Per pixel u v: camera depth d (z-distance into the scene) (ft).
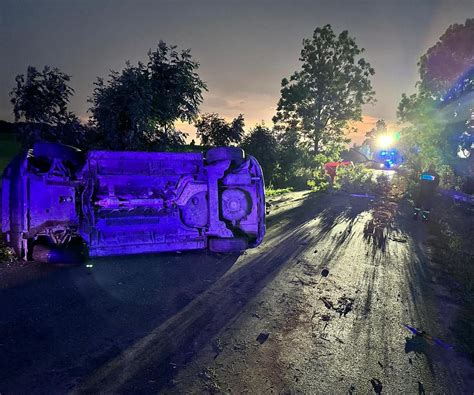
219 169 17.87
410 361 9.49
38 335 9.69
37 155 15.44
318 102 102.32
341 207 37.19
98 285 13.46
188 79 38.47
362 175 62.18
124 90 34.24
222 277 15.08
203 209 17.71
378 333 10.91
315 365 9.06
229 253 18.51
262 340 10.12
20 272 14.28
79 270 14.90
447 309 12.91
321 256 18.89
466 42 51.62
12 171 14.66
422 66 58.39
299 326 11.10
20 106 32.24
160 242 16.75
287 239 22.34
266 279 15.08
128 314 11.26
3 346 9.04
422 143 60.23
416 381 8.66
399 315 12.24
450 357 9.80
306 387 8.18
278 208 35.65
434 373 9.02
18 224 14.40
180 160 17.99
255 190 18.94
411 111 59.11
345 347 10.02
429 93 58.39
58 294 12.42
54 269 14.79
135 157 16.97
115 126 34.60
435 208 36.99
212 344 9.75
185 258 17.24
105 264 15.79
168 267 15.90
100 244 15.66
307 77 101.71
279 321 11.35
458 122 53.83
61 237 15.53
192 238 17.48
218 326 10.80
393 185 60.44
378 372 8.93
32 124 33.09
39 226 14.76
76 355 8.87
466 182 47.88
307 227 26.30
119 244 15.97
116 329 10.28
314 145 102.68
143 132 35.58
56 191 15.03
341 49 99.40
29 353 8.83
